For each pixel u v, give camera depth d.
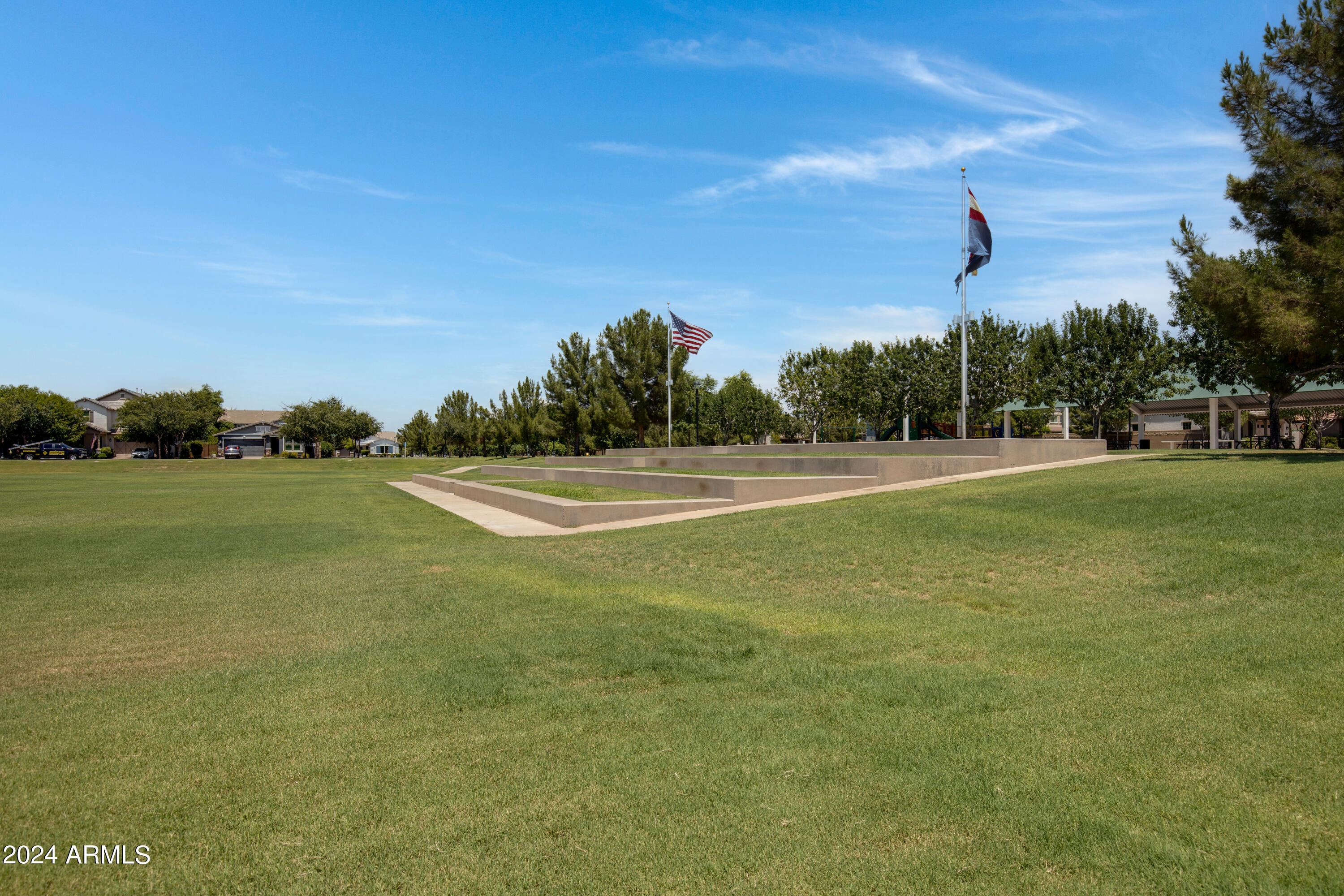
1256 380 17.62
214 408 90.75
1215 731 4.11
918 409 43.66
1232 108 16.64
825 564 9.80
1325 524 8.47
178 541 14.66
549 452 71.19
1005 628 6.73
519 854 3.24
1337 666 4.83
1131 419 47.94
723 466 24.39
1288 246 15.11
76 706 5.17
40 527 16.89
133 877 3.09
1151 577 7.83
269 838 3.39
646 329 52.47
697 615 7.70
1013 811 3.47
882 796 3.68
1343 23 15.09
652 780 3.93
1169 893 2.86
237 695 5.38
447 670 5.95
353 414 87.06
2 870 3.13
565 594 9.07
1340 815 3.26
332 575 10.67
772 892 2.95
